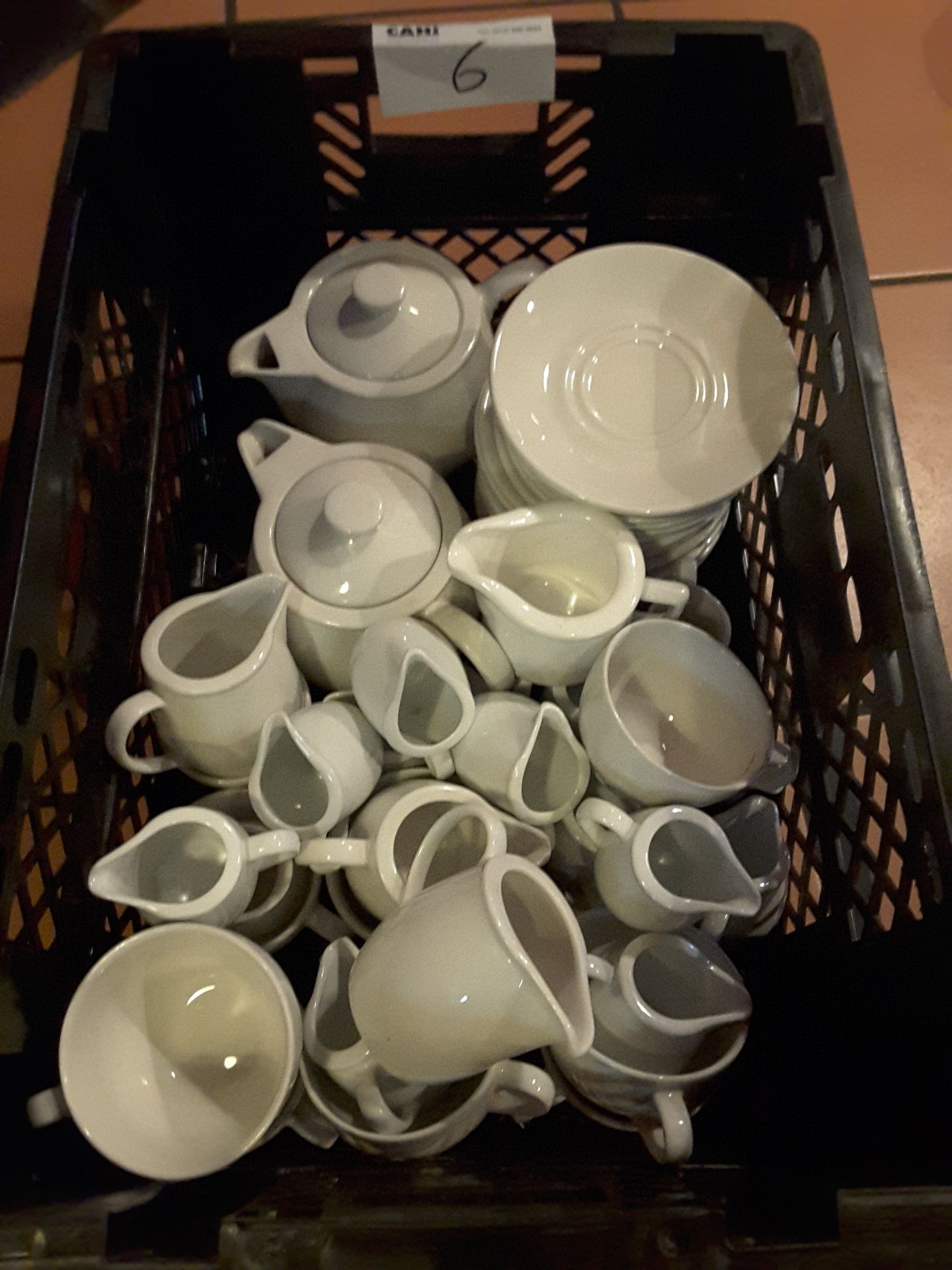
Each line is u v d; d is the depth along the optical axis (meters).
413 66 0.49
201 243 0.57
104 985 0.36
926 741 0.38
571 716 0.47
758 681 0.57
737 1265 0.27
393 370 0.49
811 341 0.51
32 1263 0.27
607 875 0.42
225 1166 0.35
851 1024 0.41
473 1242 0.28
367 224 0.57
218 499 0.62
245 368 0.50
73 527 0.46
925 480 0.71
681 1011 0.43
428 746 0.44
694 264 0.45
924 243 0.77
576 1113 0.47
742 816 0.46
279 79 0.50
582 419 0.44
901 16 0.83
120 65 0.48
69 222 0.45
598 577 0.45
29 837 0.55
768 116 0.51
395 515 0.48
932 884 0.37
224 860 0.40
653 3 0.81
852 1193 0.28
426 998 0.34
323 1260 0.28
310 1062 0.39
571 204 0.57
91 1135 0.34
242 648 0.47
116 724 0.43
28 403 0.43
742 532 0.60
